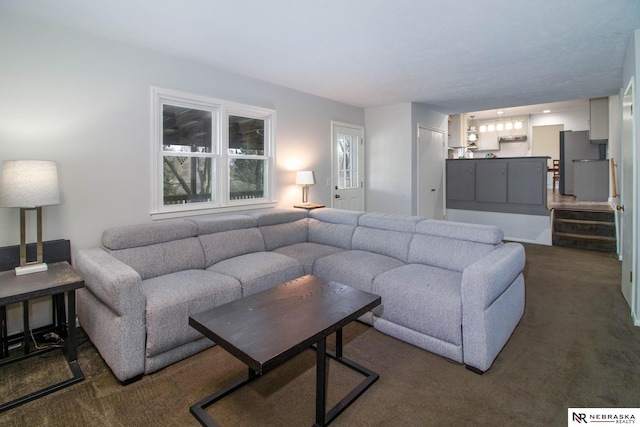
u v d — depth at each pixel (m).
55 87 2.64
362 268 2.86
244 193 4.13
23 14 2.46
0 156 2.42
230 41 2.96
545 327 2.71
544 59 3.47
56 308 2.66
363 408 1.79
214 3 2.31
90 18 2.53
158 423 1.69
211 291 2.38
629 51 3.05
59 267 2.41
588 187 7.15
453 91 4.76
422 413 1.74
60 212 2.70
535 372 2.09
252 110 4.04
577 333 2.61
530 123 9.83
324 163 5.12
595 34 2.87
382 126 5.75
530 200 5.87
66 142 2.71
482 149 10.59
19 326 2.56
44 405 1.81
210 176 3.76
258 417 1.72
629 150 3.04
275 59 3.41
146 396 1.89
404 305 2.43
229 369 2.15
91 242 2.87
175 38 2.89
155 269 2.67
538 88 4.65
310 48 3.12
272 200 4.36
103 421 1.70
